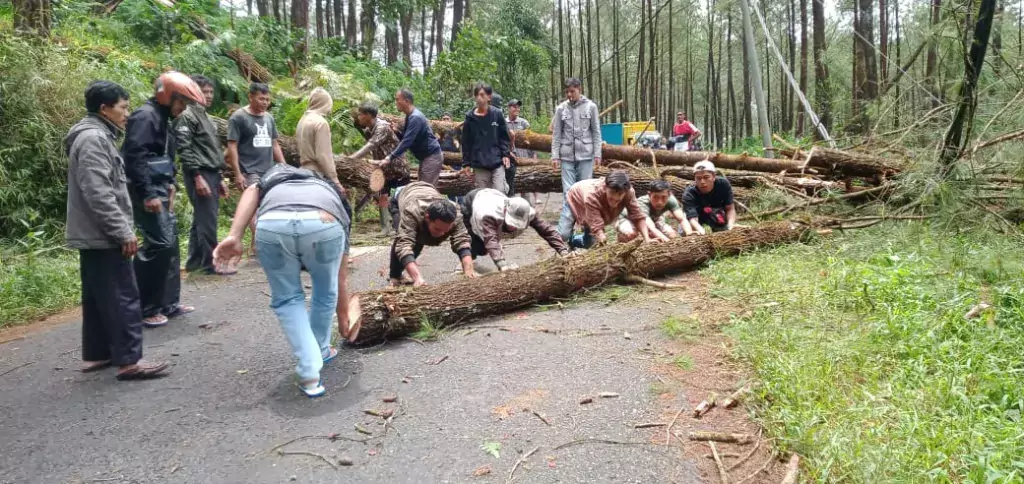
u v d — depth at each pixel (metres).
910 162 7.04
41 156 6.81
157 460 2.65
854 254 5.41
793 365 3.14
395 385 3.35
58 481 2.51
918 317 3.56
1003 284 4.28
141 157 4.16
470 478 2.47
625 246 4.95
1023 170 6.34
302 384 3.21
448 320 4.18
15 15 7.89
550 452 2.64
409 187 4.86
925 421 2.58
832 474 2.37
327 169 5.64
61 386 3.44
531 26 25.38
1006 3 7.49
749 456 2.61
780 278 4.73
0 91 6.70
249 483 2.48
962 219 6.01
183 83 4.17
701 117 51.47
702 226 6.56
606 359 3.59
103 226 3.26
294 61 14.05
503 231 5.07
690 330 3.94
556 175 9.43
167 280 4.49
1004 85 6.78
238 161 6.04
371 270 6.12
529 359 3.62
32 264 5.57
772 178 8.44
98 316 3.58
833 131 11.04
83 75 7.42
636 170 9.51
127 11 11.20
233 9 14.28
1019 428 2.47
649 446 2.68
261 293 5.29
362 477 2.50
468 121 7.46
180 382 3.46
